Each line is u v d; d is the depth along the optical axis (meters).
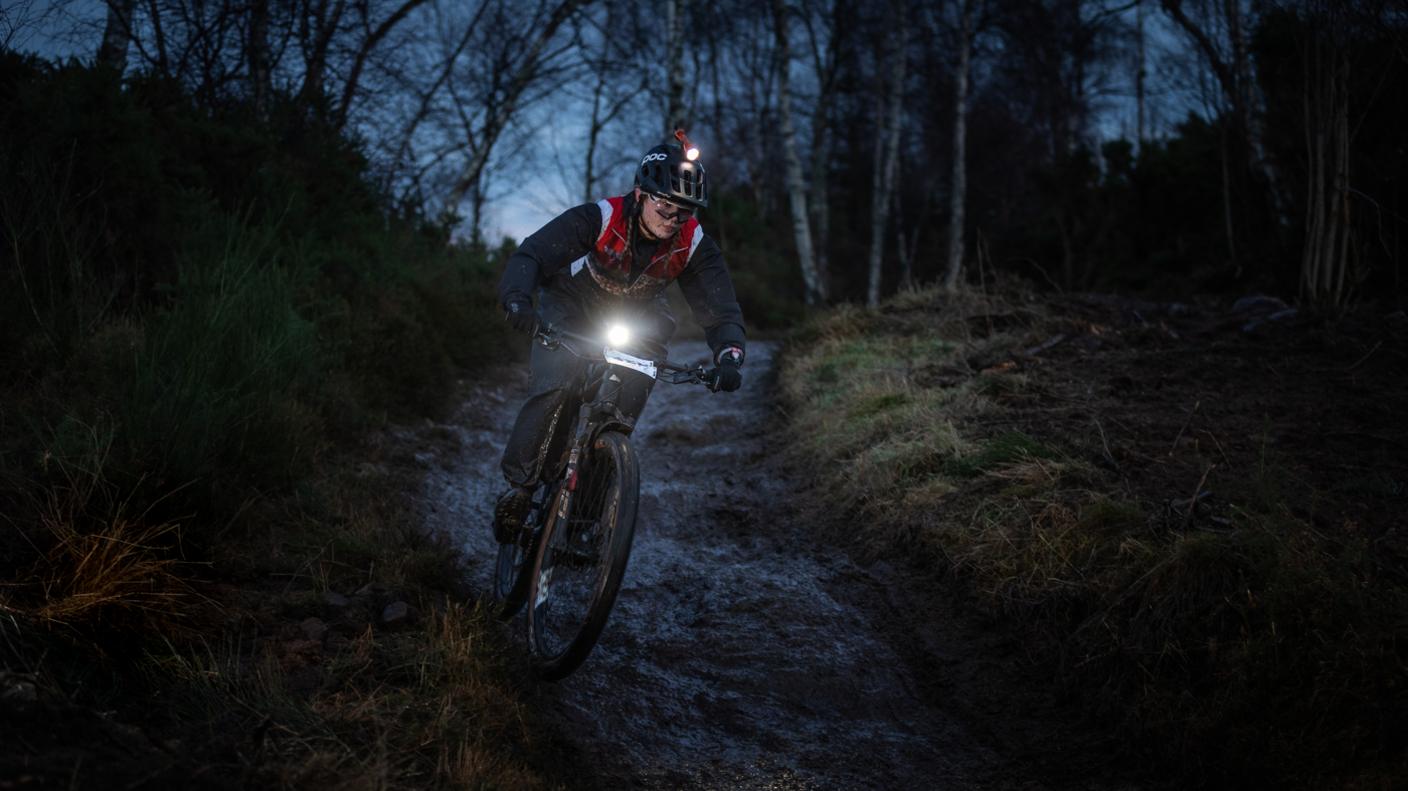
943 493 4.51
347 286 6.72
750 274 17.72
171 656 2.73
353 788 2.23
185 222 5.52
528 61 14.85
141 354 3.99
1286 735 2.59
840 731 3.24
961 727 3.21
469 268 9.70
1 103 5.07
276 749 2.32
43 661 2.34
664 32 20.75
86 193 4.97
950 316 7.49
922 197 27.62
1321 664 2.62
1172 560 3.19
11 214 4.35
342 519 4.19
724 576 4.26
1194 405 5.03
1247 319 6.50
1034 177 17.86
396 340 6.50
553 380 3.45
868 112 26.36
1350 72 6.74
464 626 3.31
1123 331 6.53
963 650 3.60
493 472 5.67
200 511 3.56
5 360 4.04
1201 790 2.68
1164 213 13.34
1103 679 3.15
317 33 8.95
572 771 2.86
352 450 5.23
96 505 3.20
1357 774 2.41
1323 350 5.70
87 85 5.44
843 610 3.95
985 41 24.78
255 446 4.14
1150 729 2.85
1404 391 4.91
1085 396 5.37
